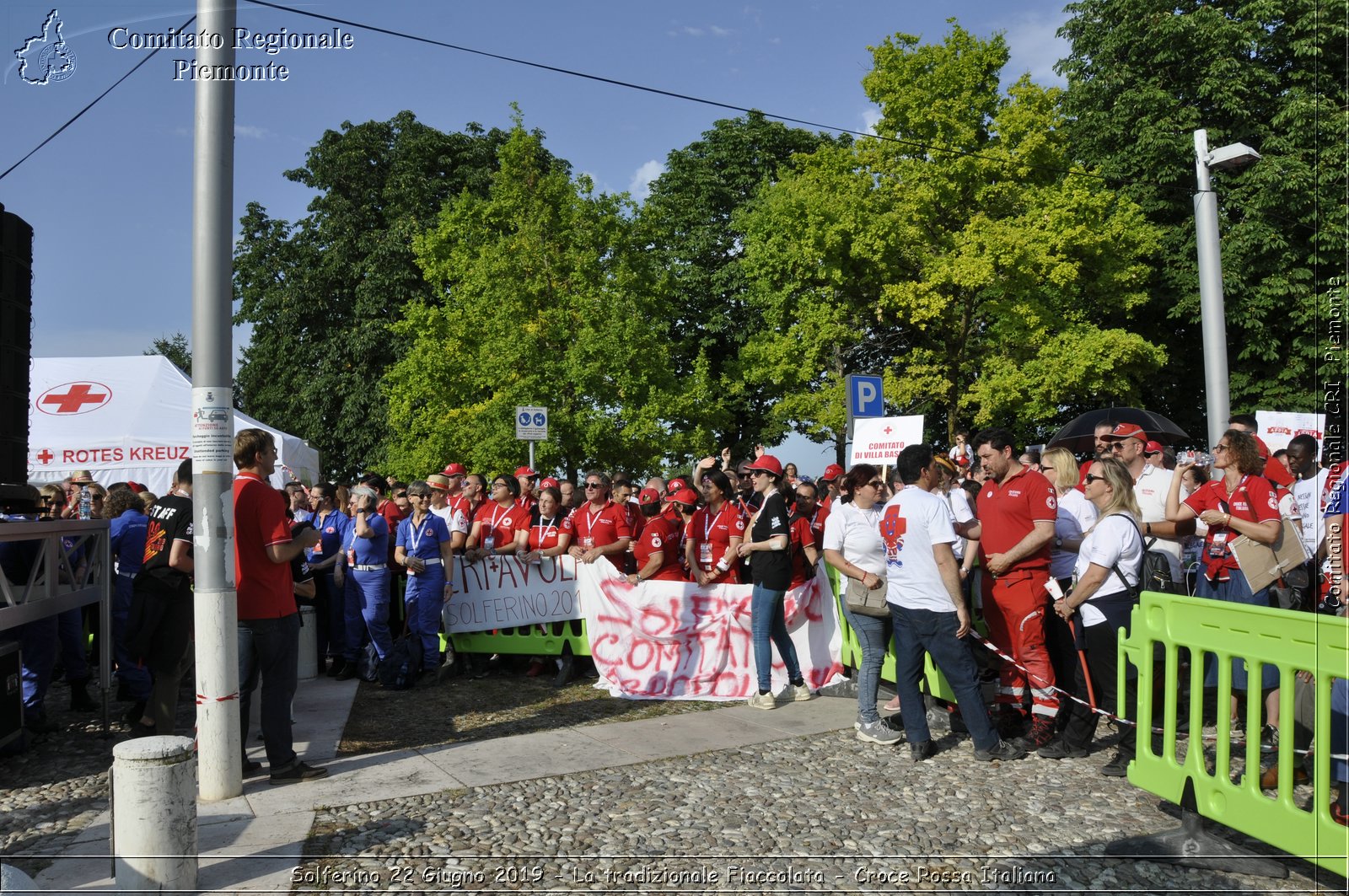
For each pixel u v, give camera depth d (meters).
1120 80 24.50
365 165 33.56
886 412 25.86
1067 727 5.95
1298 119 21.66
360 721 7.29
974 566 6.94
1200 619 4.23
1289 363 23.23
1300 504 6.96
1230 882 4.04
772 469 7.36
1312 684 4.14
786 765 5.74
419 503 8.66
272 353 34.31
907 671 5.91
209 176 5.33
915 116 23.48
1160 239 24.02
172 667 6.08
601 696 7.95
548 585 8.87
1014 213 23.89
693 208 32.72
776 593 7.29
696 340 32.66
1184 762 4.36
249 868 4.25
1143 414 12.19
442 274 25.70
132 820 3.97
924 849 4.40
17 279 7.11
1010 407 23.50
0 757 6.53
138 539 8.22
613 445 23.45
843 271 24.67
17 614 6.13
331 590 9.34
